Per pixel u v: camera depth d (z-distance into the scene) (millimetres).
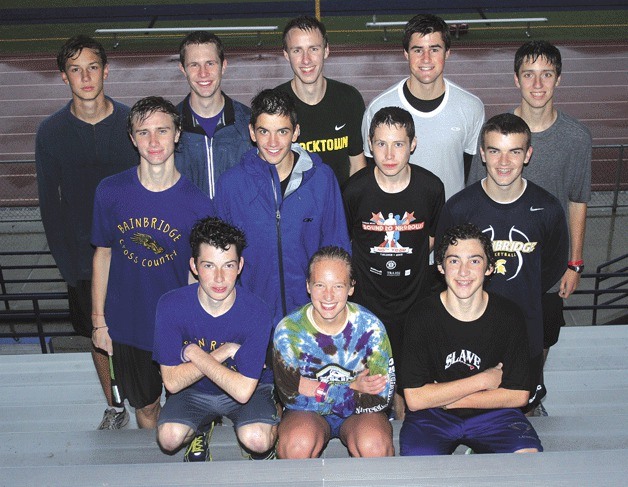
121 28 24375
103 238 4219
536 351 4520
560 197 4660
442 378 3943
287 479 2553
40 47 23484
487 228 4285
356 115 5078
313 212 4270
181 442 3973
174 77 21312
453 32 23297
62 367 6254
